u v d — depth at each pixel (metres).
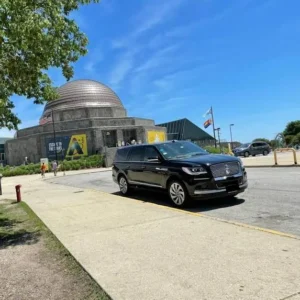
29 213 10.33
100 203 10.83
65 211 9.93
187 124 79.94
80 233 7.06
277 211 7.88
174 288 4.04
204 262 4.77
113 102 66.81
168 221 7.43
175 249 5.46
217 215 8.05
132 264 4.96
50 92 8.70
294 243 5.27
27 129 60.97
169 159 9.98
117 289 4.16
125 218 8.13
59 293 4.36
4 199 15.02
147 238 6.23
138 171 11.24
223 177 8.77
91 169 45.91
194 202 9.91
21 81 7.98
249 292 3.77
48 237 7.09
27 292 4.50
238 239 5.68
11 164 62.38
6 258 6.02
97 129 54.44
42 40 6.98
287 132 88.00
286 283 3.91
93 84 67.44
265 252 4.96
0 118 8.47
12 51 7.24
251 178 14.81
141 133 57.91
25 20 6.34
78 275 4.84
